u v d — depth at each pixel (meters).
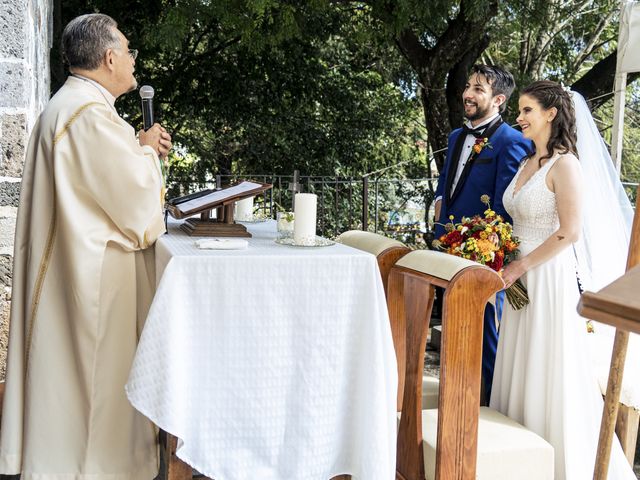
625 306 0.81
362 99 10.61
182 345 2.04
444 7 6.84
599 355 3.02
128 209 2.23
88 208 2.26
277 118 10.23
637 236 1.35
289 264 2.11
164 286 2.00
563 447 2.67
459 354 2.26
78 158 2.21
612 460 2.67
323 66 10.10
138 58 9.34
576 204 2.73
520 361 2.85
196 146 10.25
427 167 10.92
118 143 2.21
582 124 3.37
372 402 2.18
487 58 11.60
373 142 10.74
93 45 2.35
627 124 10.37
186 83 9.70
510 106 9.75
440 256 2.41
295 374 2.16
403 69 10.62
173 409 2.00
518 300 2.81
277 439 2.16
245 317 2.09
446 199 3.85
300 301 2.14
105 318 2.28
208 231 2.53
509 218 3.43
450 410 2.27
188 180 10.30
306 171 10.41
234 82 9.77
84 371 2.26
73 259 2.22
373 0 7.29
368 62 10.55
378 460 2.18
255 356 2.12
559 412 2.69
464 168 3.69
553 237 2.73
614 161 4.95
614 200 3.38
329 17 9.20
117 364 2.31
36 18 3.83
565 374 2.67
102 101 2.38
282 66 9.86
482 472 2.35
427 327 2.39
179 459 2.18
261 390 2.13
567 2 9.65
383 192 10.55
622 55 4.86
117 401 2.31
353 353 2.22
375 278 2.19
